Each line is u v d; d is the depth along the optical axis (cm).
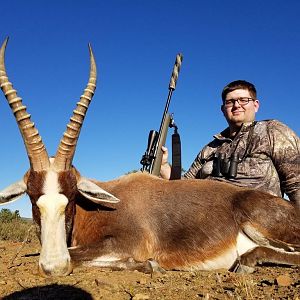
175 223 120
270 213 117
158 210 122
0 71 116
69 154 110
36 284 97
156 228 121
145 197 125
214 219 119
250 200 119
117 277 101
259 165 142
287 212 118
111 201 113
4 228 240
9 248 180
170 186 127
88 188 114
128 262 113
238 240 117
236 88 157
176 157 166
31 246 189
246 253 113
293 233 117
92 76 120
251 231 116
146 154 165
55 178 107
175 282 97
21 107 111
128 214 122
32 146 108
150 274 107
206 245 117
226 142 154
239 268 110
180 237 119
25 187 111
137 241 119
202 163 162
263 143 143
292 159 141
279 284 91
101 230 121
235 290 86
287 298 81
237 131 157
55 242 102
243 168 143
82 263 113
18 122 111
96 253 116
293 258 113
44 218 103
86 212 123
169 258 118
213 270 114
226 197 122
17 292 91
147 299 83
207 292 88
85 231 122
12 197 111
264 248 114
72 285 94
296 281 94
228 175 143
